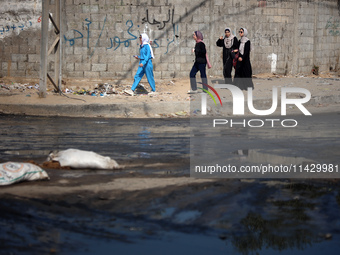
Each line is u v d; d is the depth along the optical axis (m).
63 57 18.06
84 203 5.18
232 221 4.71
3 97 13.80
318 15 22.67
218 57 19.77
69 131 10.20
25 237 4.13
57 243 4.05
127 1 18.23
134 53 18.47
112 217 4.77
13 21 17.81
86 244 4.07
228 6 19.72
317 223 4.67
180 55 19.02
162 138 9.44
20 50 17.91
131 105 13.19
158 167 6.94
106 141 9.08
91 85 17.50
